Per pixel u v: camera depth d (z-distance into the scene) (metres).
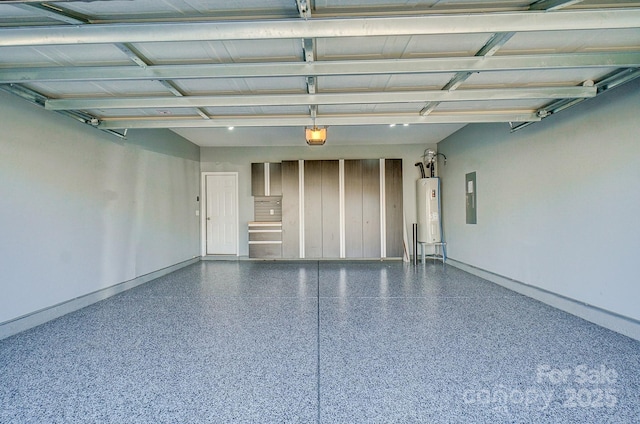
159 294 4.69
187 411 1.97
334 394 2.14
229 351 2.79
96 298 4.31
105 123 4.20
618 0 2.03
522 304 4.05
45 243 3.56
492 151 5.22
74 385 2.26
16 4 1.87
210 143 7.38
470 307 3.96
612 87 2.99
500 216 5.03
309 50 2.41
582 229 3.48
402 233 7.22
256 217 7.73
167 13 2.11
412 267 6.64
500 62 2.63
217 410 1.98
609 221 3.15
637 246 2.88
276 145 7.62
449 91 3.30
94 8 2.03
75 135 4.00
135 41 2.16
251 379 2.34
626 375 2.33
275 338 3.06
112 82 3.11
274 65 2.70
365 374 2.39
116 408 2.00
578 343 2.87
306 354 2.72
